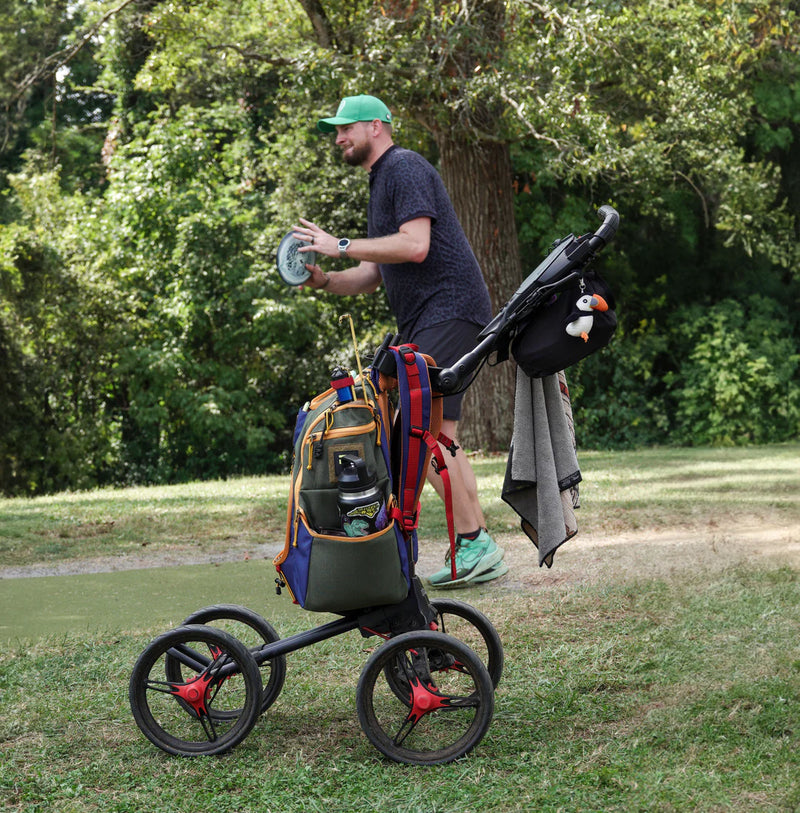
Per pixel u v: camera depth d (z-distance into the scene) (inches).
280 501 360.2
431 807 102.2
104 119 1017.5
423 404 121.6
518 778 108.5
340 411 117.8
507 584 197.5
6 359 716.7
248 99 872.3
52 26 783.1
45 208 797.9
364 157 171.9
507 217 561.6
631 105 619.5
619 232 780.0
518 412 142.5
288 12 621.9
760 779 104.8
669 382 773.9
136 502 377.1
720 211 701.9
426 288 177.2
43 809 104.5
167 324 763.4
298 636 124.3
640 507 306.2
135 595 206.5
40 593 211.8
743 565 202.1
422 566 227.3
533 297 131.4
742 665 139.3
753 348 770.8
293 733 125.6
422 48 487.8
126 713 132.6
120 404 799.1
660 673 139.3
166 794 107.7
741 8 572.4
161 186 767.7
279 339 765.9
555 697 132.0
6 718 131.1
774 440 762.2
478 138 518.9
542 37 499.5
